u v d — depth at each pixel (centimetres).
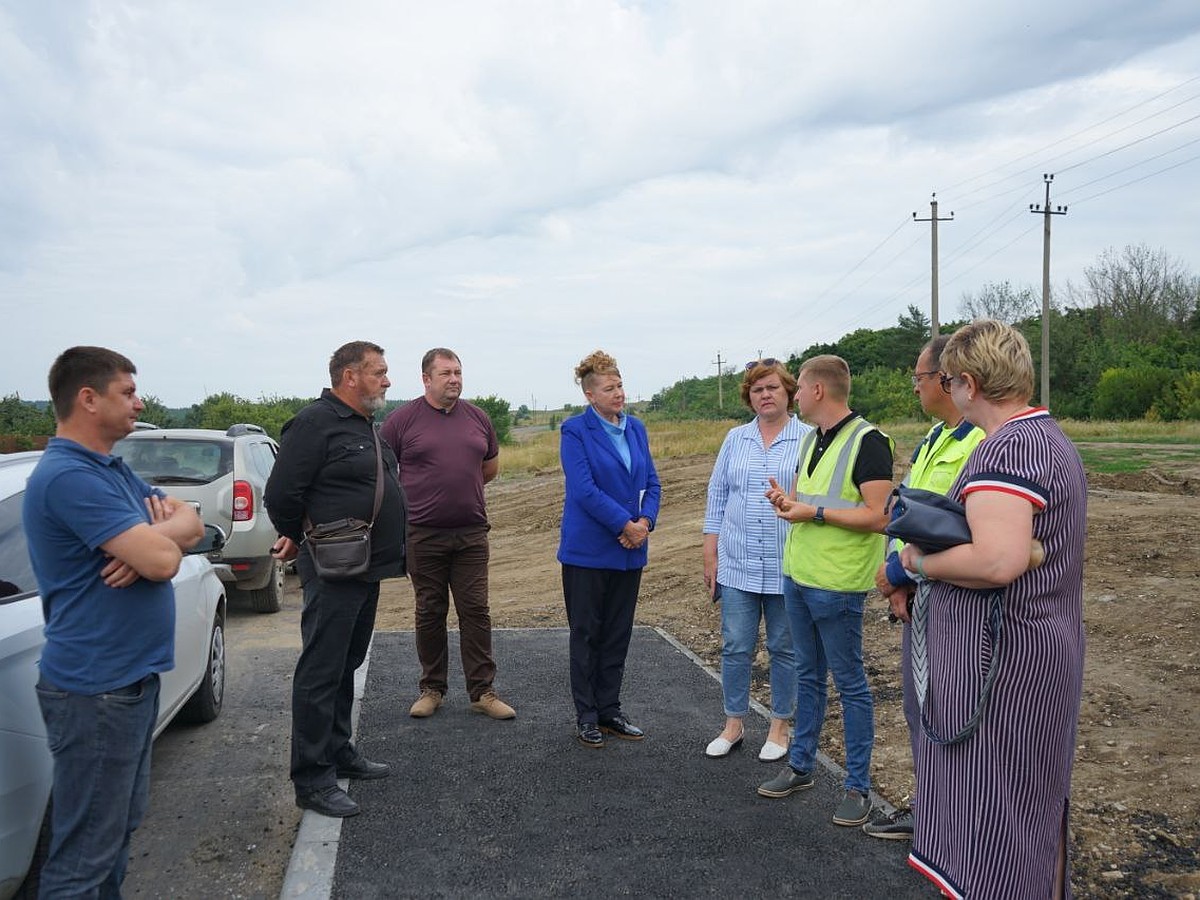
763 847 372
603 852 367
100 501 273
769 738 466
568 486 487
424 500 514
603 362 489
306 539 402
